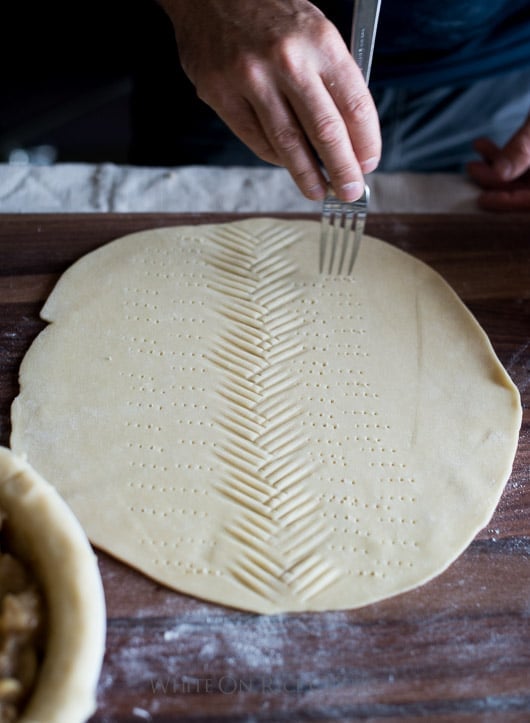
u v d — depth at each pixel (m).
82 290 0.71
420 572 0.58
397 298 0.72
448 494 0.61
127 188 0.83
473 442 0.64
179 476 0.61
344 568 0.58
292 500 0.60
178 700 0.53
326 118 0.62
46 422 0.63
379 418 0.65
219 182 0.84
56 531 0.52
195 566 0.57
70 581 0.51
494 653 0.55
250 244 0.76
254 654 0.54
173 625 0.55
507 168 0.83
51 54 1.25
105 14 1.19
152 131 0.96
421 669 0.54
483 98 0.94
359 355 0.68
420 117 0.94
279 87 0.63
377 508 0.60
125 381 0.66
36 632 0.51
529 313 0.73
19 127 1.29
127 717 0.52
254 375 0.67
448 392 0.66
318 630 0.55
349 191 0.65
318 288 0.73
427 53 0.87
